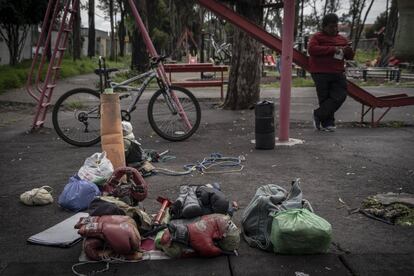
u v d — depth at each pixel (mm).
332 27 8438
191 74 27672
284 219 3568
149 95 16312
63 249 3709
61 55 9367
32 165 6461
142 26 8266
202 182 5469
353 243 3754
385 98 9578
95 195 4652
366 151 7117
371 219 4262
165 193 5070
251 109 12062
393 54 33812
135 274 3299
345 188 5195
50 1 9078
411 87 20219
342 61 8555
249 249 3672
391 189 5148
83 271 3350
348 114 11336
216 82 14133
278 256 3541
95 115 7730
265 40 8352
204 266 3404
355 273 3268
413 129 9195
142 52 23016
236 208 4336
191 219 3666
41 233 3975
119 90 7969
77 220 4270
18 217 4438
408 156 6773
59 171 6121
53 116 7641
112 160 5613
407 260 3457
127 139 5996
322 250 3551
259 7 11023
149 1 31453
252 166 6191
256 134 7270
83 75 30188
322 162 6402
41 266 3426
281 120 7789
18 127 9773
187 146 7605
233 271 3312
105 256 3467
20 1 25141
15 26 27609
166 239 3533
